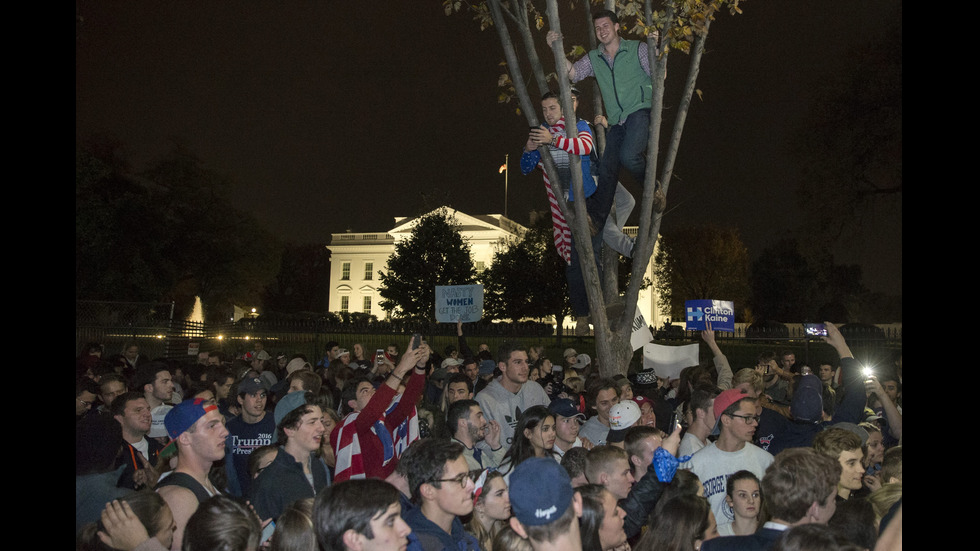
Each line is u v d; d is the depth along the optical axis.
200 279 44.22
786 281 59.62
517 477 2.78
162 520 3.41
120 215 34.06
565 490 2.74
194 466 4.31
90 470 4.24
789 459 3.56
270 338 21.62
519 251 44.44
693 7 7.49
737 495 4.17
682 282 56.59
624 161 7.86
